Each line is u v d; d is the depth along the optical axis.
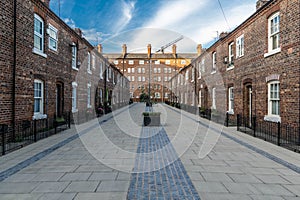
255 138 7.95
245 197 3.25
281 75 7.87
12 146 6.22
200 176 4.11
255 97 9.78
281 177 4.07
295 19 7.13
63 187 3.57
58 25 10.41
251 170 4.45
